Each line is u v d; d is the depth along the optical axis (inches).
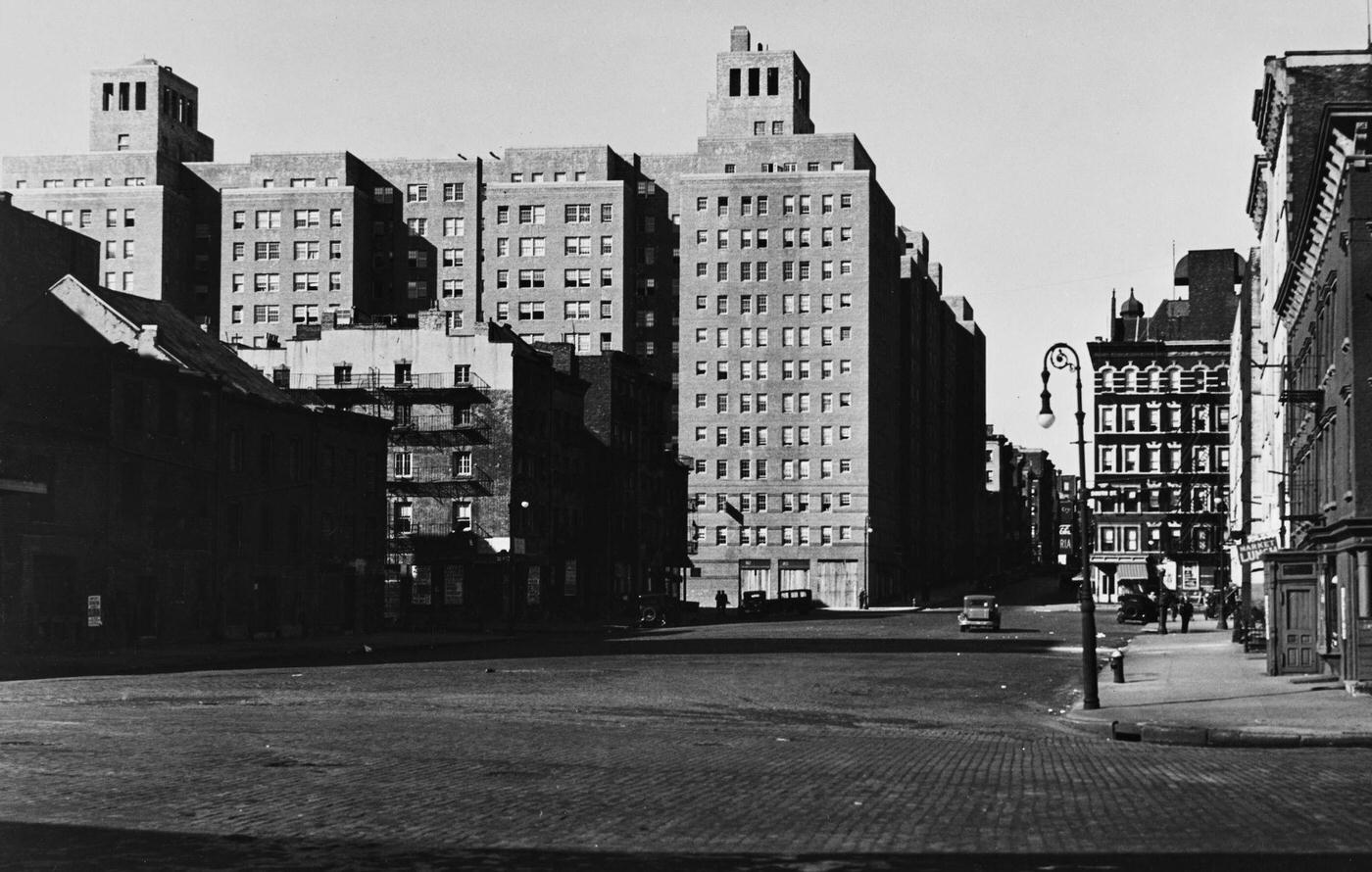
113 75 6648.6
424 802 584.7
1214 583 4852.4
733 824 538.9
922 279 7313.0
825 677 1537.9
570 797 605.0
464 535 3533.5
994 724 1048.2
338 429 2970.0
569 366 4131.4
